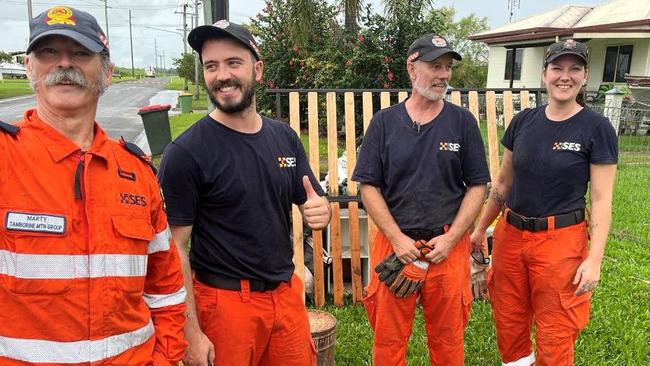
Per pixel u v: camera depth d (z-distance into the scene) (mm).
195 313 2098
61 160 1500
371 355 3611
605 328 3941
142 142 12695
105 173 1580
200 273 2205
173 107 25891
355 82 7855
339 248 4465
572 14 18578
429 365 3496
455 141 2676
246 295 2160
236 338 2166
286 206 2303
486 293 4535
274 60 9789
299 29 7352
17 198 1432
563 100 2635
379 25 7781
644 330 3908
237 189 2111
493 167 4695
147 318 1714
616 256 5551
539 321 2812
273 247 2217
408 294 2707
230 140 2137
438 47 2580
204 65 2113
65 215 1471
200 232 2182
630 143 10086
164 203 1949
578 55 2555
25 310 1438
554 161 2652
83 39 1508
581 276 2623
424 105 2711
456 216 2715
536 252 2744
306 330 2402
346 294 4676
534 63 19328
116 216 1571
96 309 1512
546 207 2711
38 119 1534
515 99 7125
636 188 8305
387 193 2771
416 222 2680
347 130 4469
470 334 3934
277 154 2256
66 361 1477
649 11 15766
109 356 1543
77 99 1529
